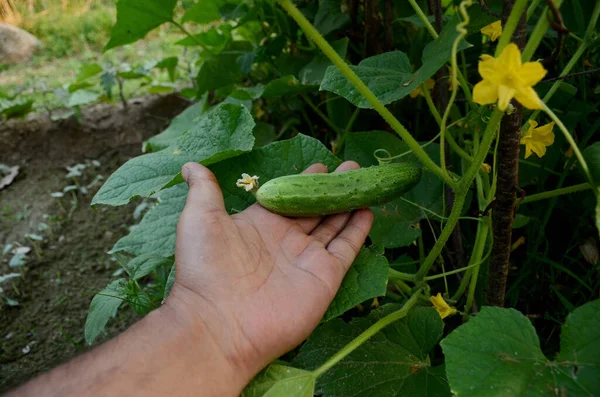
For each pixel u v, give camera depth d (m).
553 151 0.49
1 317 0.65
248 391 0.33
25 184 0.87
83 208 0.81
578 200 0.49
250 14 0.66
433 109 0.41
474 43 0.56
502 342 0.29
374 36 0.55
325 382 0.37
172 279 0.40
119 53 1.26
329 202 0.37
